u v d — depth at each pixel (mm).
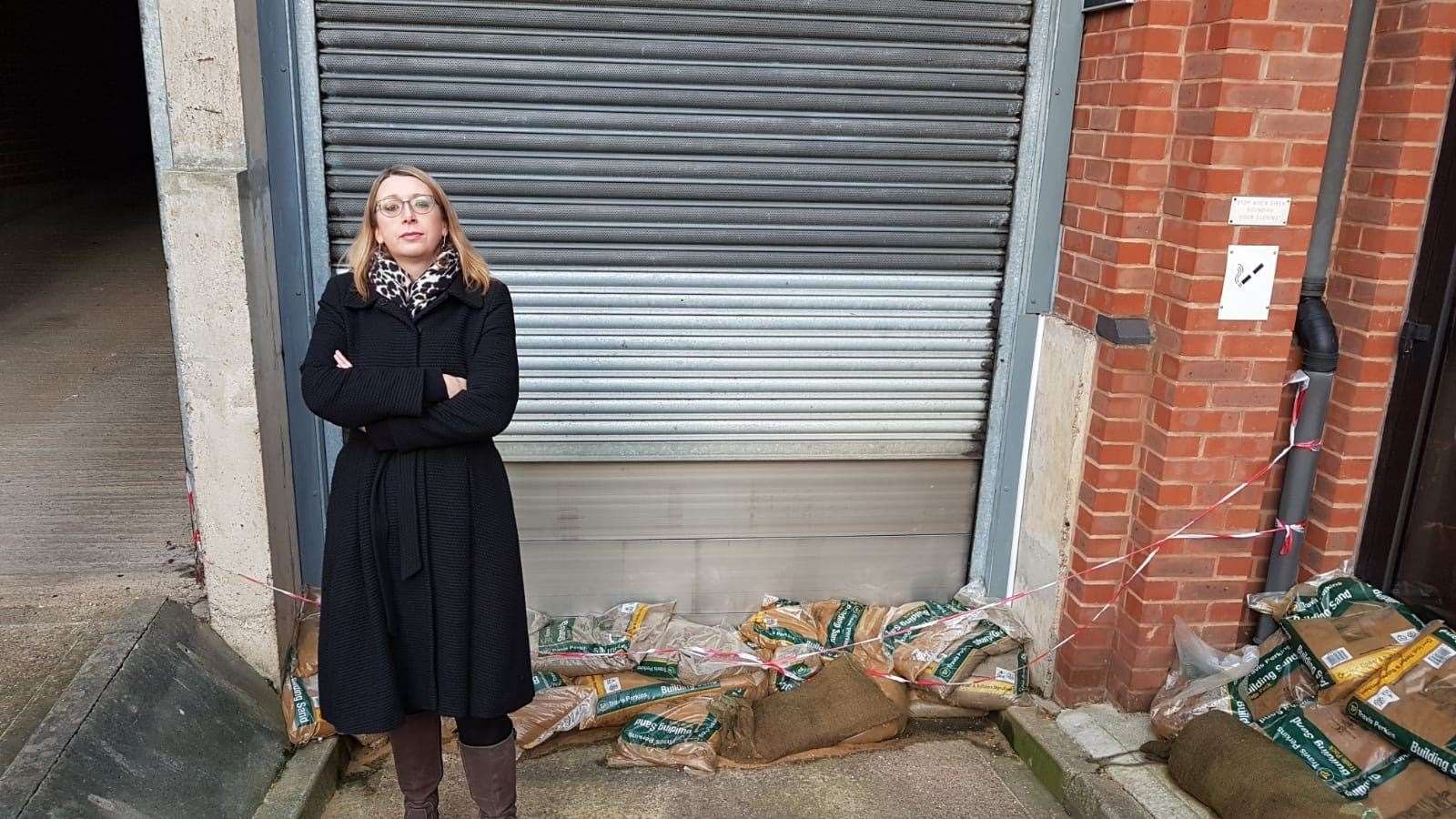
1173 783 2758
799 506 3496
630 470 3367
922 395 3428
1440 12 2660
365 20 2854
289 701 2863
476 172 3027
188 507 3643
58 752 2189
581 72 2977
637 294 3193
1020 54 3121
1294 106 2621
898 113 3148
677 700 3154
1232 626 3068
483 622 2221
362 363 2158
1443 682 2561
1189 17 2715
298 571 3174
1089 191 3057
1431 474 2863
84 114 10109
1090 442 3053
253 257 2715
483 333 2215
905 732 3219
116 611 2896
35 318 6371
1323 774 2561
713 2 2971
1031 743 3021
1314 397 2965
